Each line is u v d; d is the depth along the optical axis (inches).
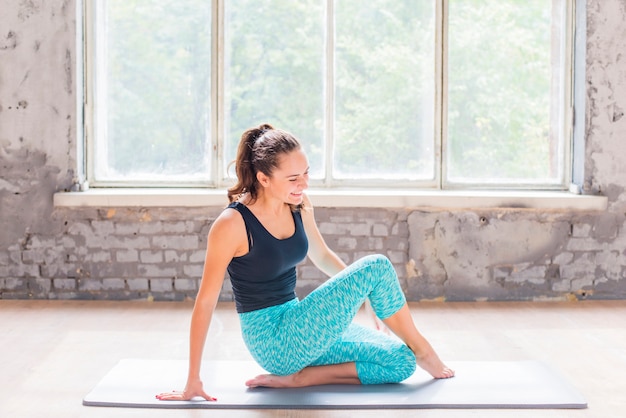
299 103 195.6
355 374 115.1
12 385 119.2
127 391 113.4
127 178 195.8
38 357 135.6
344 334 117.8
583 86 189.2
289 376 113.9
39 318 167.5
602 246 188.5
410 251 187.0
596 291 189.5
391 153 196.9
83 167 193.0
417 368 124.7
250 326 111.0
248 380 114.7
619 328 159.2
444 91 195.0
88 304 182.7
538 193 191.5
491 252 187.6
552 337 151.3
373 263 107.7
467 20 195.2
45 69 185.6
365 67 195.5
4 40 185.0
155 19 193.6
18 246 187.5
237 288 111.5
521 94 196.9
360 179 196.9
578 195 188.2
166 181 195.9
